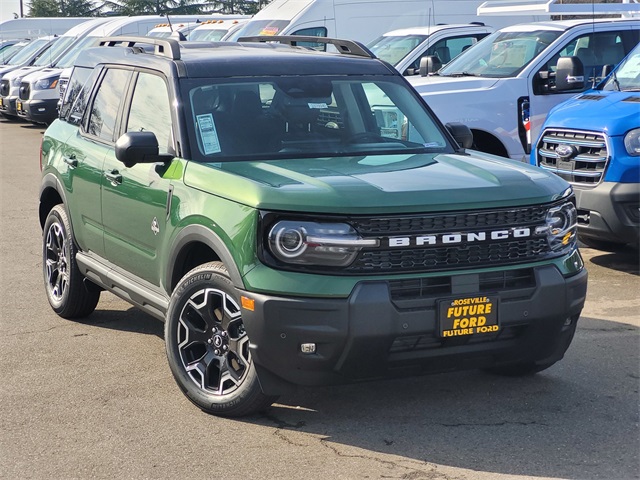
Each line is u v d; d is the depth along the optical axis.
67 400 5.32
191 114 5.54
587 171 8.03
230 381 4.99
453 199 4.64
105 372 5.80
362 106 5.95
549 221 4.87
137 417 5.05
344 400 5.25
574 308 4.93
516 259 4.78
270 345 4.57
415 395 5.32
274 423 4.93
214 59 5.95
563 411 5.05
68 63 23.62
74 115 7.17
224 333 4.93
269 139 5.55
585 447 4.59
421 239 4.57
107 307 7.39
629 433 4.75
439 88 10.48
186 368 5.12
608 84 8.97
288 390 4.73
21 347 6.34
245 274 4.62
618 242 8.05
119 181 5.90
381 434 4.77
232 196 4.80
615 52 11.09
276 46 6.76
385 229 4.55
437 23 16.84
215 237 4.84
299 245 4.53
